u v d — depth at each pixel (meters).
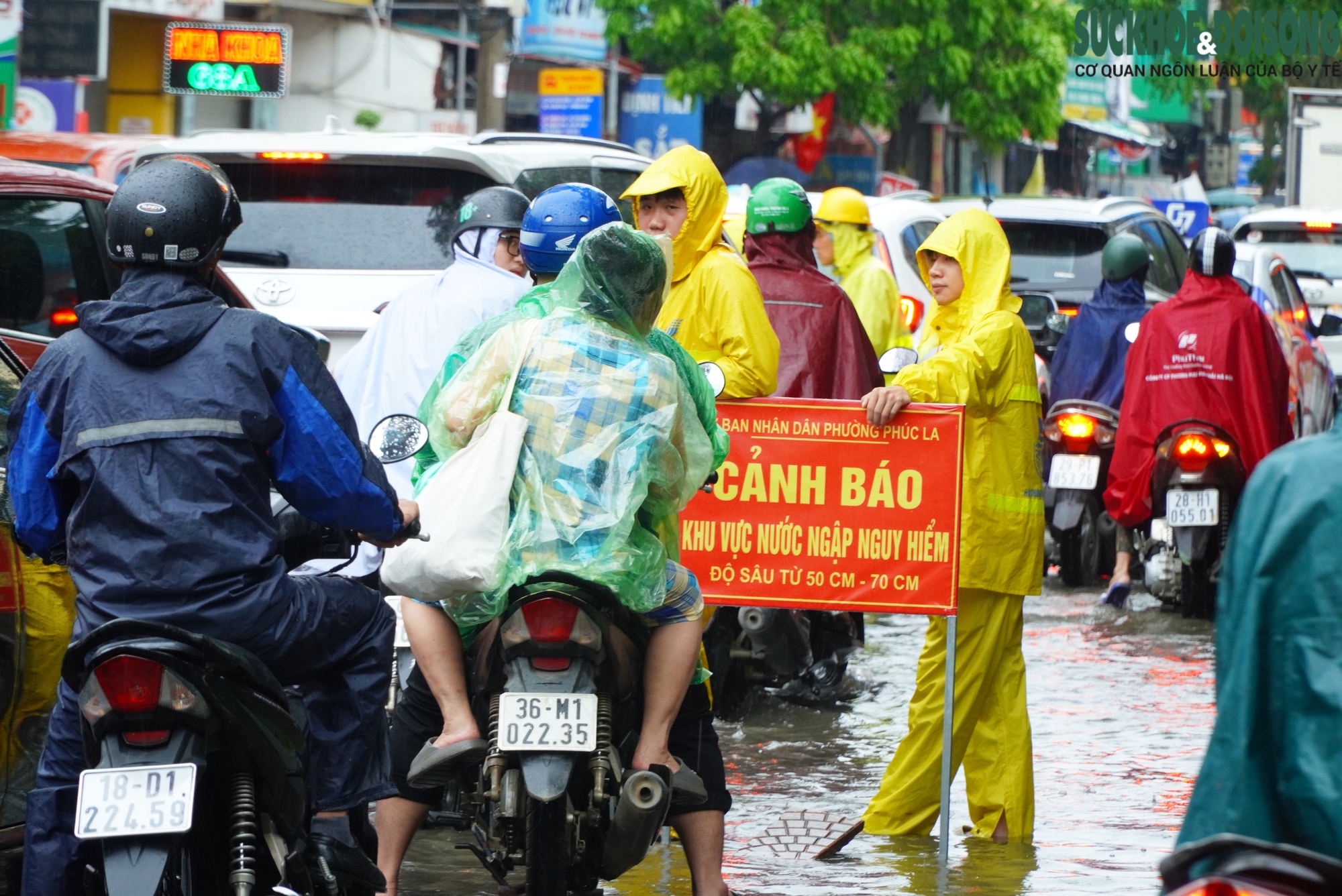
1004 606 8.22
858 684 12.14
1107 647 13.45
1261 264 20.38
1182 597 14.59
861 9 45.06
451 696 6.04
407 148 12.24
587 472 5.89
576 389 5.96
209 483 5.17
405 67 37.38
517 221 8.47
